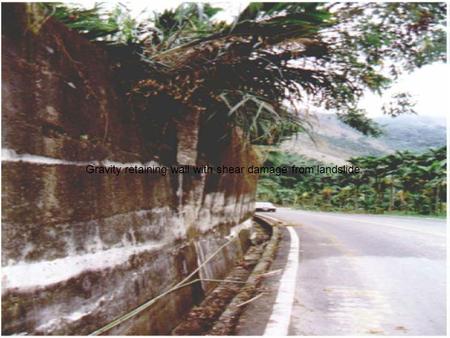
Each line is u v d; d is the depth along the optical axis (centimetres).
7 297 254
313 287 648
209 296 618
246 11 399
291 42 432
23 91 282
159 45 444
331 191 3650
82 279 326
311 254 948
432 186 2559
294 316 508
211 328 475
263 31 417
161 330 439
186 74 438
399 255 923
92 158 358
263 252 1031
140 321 401
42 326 278
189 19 449
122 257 391
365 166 3019
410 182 2820
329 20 417
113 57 405
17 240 266
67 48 332
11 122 269
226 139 702
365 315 513
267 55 448
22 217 272
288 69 468
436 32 461
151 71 423
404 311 530
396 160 2892
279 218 2253
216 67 449
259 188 3609
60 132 317
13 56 275
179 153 554
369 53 476
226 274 765
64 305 302
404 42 469
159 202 497
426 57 482
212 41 424
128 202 419
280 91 495
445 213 2516
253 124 489
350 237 1263
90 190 352
